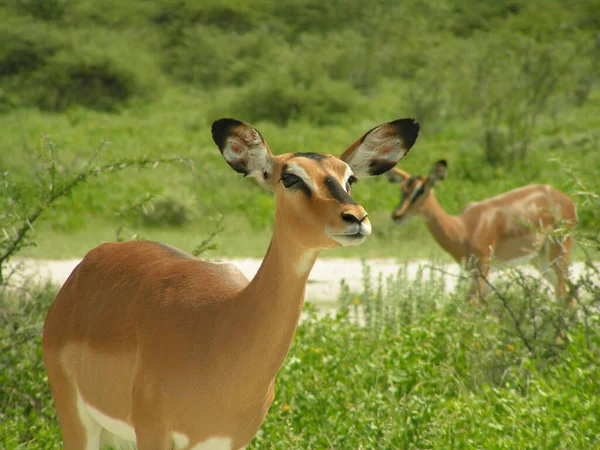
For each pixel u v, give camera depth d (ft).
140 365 30.35
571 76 218.38
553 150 169.07
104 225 127.54
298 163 27.71
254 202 140.26
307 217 27.20
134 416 30.48
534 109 195.00
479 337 49.55
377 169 31.58
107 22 299.58
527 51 210.59
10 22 259.80
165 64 282.15
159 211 131.64
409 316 61.46
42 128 189.88
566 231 49.26
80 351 33.01
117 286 32.91
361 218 26.45
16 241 46.55
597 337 42.93
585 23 262.47
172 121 212.43
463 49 244.42
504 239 82.69
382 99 239.09
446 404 39.91
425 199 81.61
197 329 29.48
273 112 218.79
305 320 55.11
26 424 41.70
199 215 133.80
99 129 195.11
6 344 45.60
